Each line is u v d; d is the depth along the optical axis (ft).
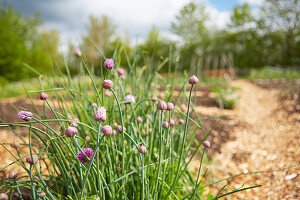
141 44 15.21
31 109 2.52
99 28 18.29
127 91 2.61
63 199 1.64
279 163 3.37
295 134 4.46
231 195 2.62
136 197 1.83
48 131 1.85
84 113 2.14
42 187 1.42
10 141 2.27
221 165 3.34
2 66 14.85
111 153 1.90
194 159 3.32
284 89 9.25
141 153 1.39
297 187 2.64
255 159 3.59
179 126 2.72
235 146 4.00
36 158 1.30
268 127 5.08
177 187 2.19
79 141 1.95
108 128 1.06
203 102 6.82
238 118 5.52
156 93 2.98
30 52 17.47
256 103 7.53
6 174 1.89
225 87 8.88
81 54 2.25
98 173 1.24
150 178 1.90
